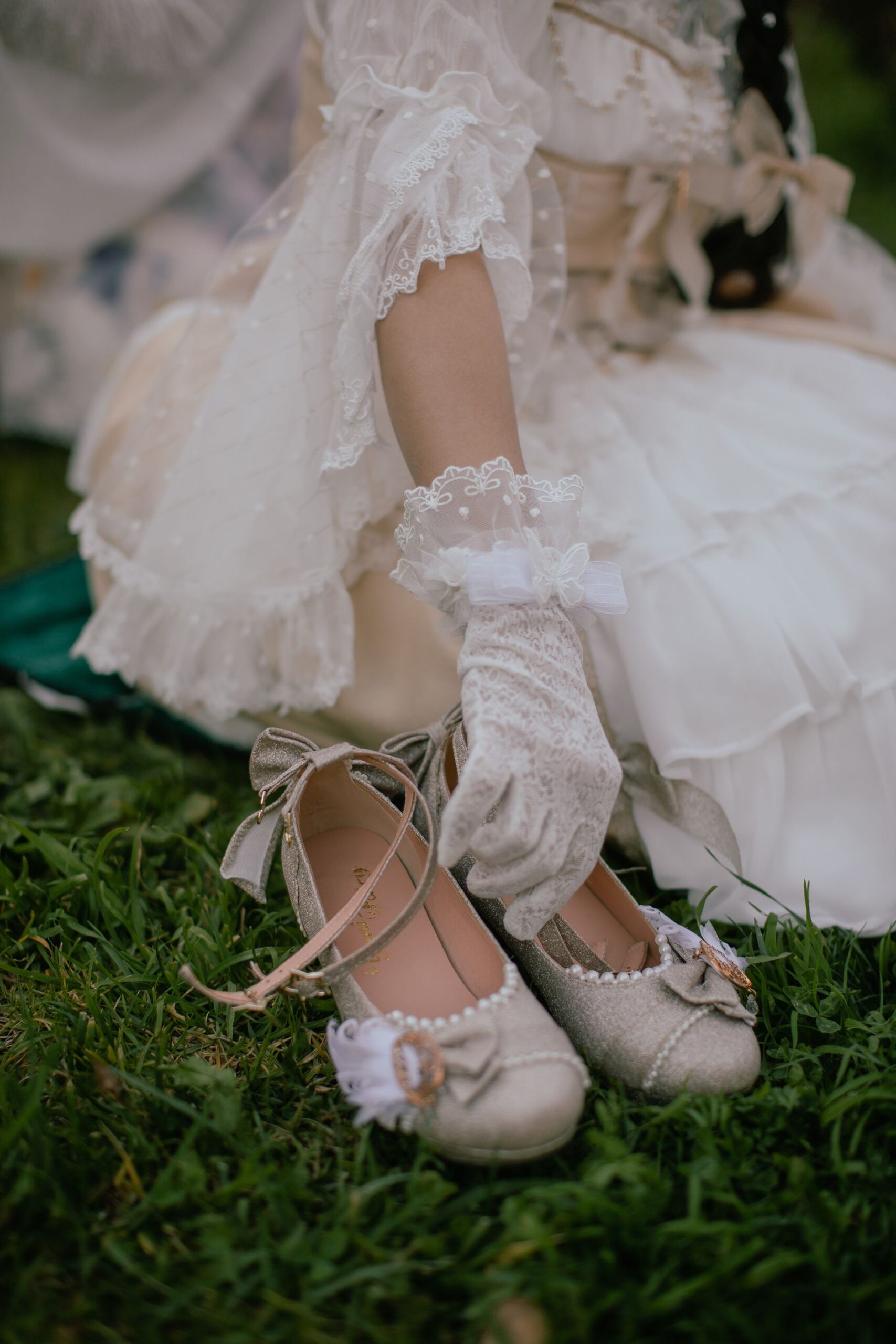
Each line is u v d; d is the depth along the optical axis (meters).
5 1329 0.80
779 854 1.27
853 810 1.28
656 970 1.03
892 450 1.36
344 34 1.18
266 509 1.32
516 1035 0.93
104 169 2.15
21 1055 1.11
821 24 6.41
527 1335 0.79
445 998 1.06
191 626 1.41
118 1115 1.00
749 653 1.21
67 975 1.22
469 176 1.07
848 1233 0.89
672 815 1.27
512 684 0.92
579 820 0.93
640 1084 0.98
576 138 1.35
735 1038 0.99
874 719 1.25
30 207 2.18
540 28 1.21
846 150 5.64
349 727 1.46
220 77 2.05
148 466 1.47
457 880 1.17
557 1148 0.91
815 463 1.35
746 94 1.53
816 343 1.67
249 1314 0.82
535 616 0.95
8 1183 0.92
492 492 0.98
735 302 1.84
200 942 1.22
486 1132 0.87
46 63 1.79
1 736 1.80
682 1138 0.96
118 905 1.30
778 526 1.29
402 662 1.38
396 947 1.12
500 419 1.03
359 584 1.41
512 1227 0.84
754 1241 0.84
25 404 2.95
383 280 1.06
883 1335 0.80
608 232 1.50
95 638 1.49
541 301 1.34
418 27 1.11
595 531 1.27
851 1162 0.92
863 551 1.28
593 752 0.92
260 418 1.29
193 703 1.52
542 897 0.95
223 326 1.44
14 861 1.45
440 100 1.10
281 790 1.17
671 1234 0.85
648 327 1.64
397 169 1.07
